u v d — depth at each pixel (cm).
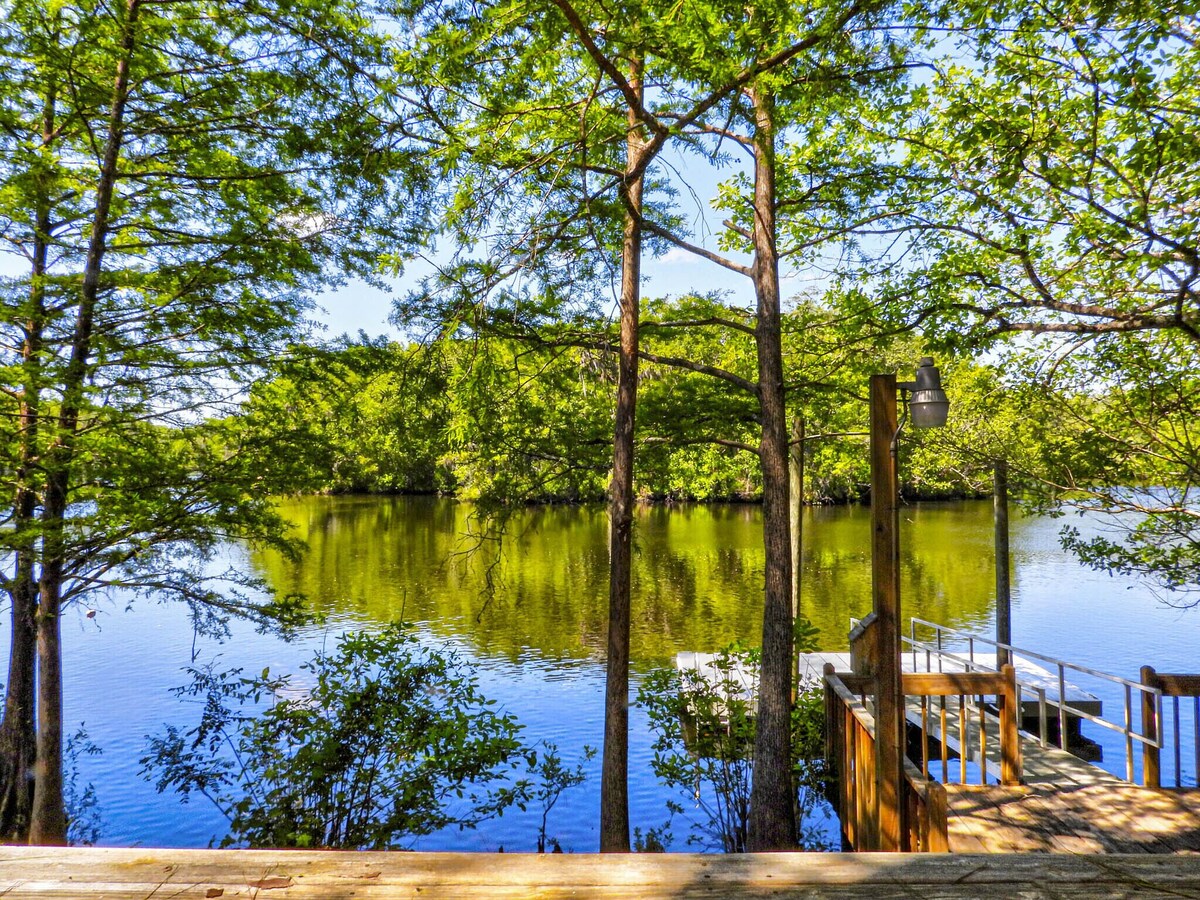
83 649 1541
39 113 746
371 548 2866
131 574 811
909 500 5156
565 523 3988
